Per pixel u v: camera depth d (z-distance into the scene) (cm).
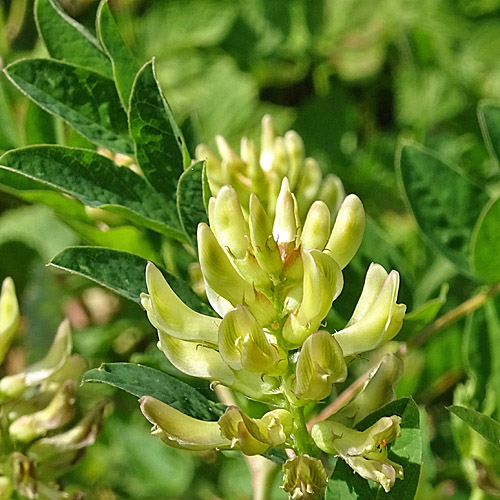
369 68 39
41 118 26
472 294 28
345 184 35
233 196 20
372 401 21
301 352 19
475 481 25
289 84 39
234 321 19
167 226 23
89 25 35
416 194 26
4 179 24
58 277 32
